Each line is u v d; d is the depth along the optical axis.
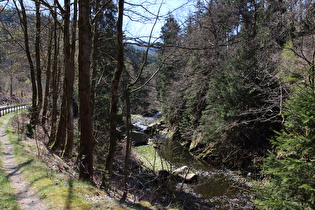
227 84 14.52
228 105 13.94
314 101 5.33
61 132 12.39
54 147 12.15
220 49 14.32
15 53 21.39
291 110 5.86
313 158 5.54
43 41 18.27
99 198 5.72
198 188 11.35
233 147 14.25
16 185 5.98
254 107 12.59
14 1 13.83
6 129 15.03
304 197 5.07
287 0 12.19
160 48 7.77
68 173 8.01
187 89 15.41
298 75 9.72
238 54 14.44
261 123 13.66
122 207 5.29
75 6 11.29
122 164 13.20
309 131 5.47
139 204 6.30
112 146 8.69
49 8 10.25
